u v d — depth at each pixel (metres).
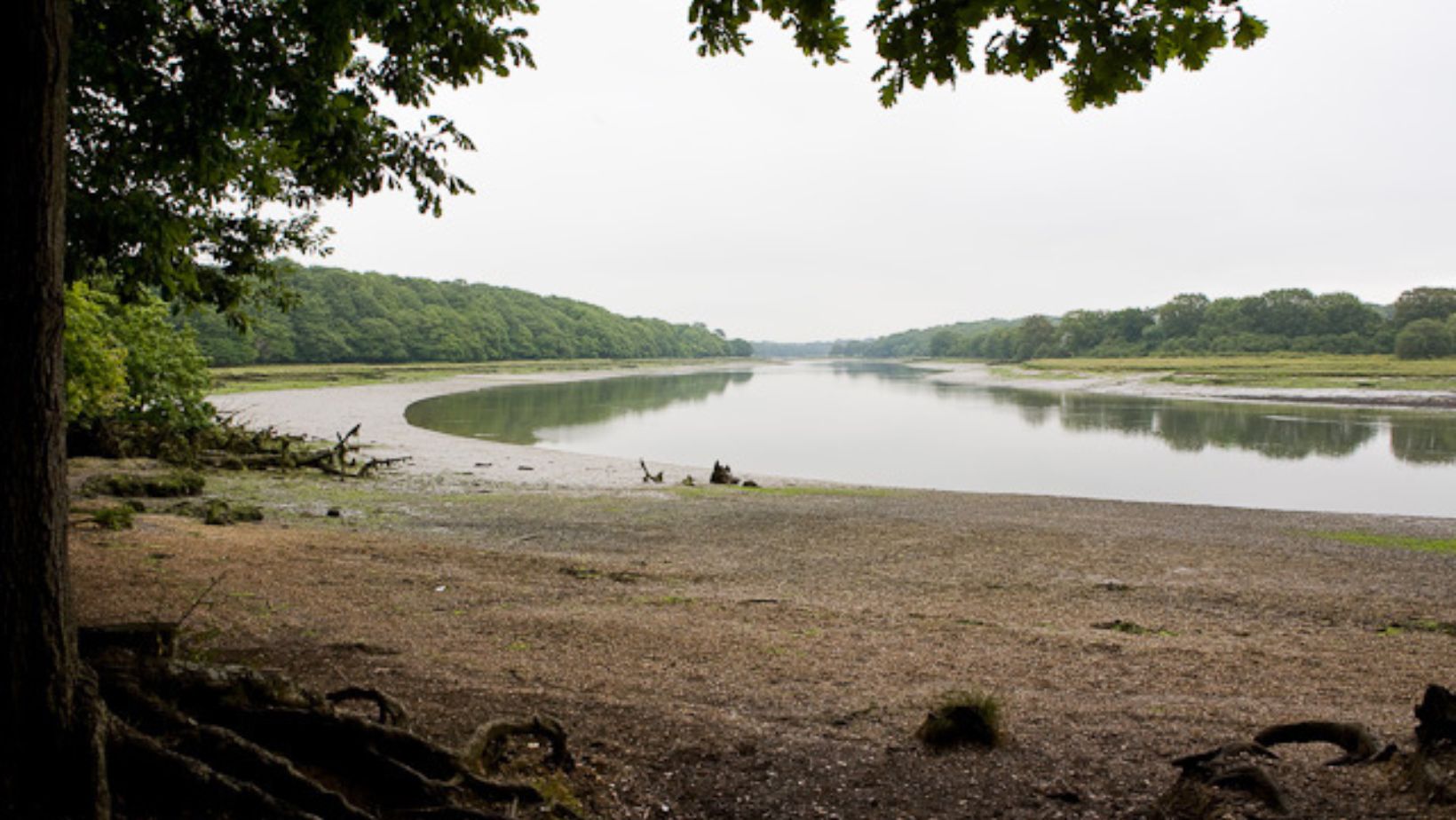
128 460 21.44
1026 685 6.89
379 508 18.20
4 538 2.88
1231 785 3.95
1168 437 42.59
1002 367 148.62
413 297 133.88
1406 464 32.88
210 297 11.02
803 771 4.84
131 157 7.75
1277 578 13.13
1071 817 4.24
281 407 50.06
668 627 8.49
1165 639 8.92
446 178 7.76
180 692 3.99
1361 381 76.75
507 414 52.97
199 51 6.34
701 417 54.62
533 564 12.03
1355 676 7.45
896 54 4.55
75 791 2.99
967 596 11.30
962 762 4.96
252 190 9.80
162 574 8.74
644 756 4.98
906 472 31.41
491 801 4.09
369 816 3.63
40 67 2.80
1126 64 4.15
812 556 14.21
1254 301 141.50
